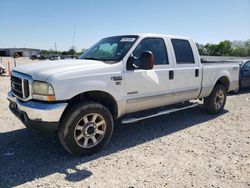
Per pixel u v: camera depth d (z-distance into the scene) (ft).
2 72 59.41
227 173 11.59
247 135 16.74
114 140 15.57
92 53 16.80
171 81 16.83
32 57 217.56
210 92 20.62
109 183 10.62
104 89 13.34
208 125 18.83
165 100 16.88
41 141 15.14
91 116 13.15
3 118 19.81
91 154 13.34
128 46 15.01
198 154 13.60
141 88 15.11
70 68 12.71
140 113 16.42
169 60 16.80
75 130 12.59
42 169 11.75
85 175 11.27
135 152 13.79
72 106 12.65
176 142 15.34
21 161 12.53
